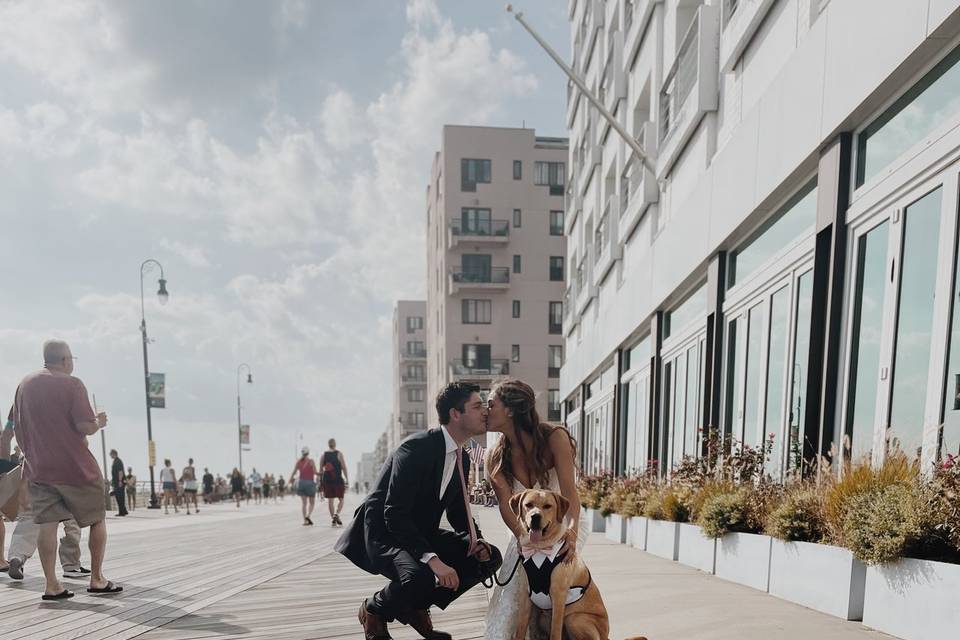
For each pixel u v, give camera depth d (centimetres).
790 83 629
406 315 7931
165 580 568
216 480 3309
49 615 417
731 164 789
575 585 307
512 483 344
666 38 1179
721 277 860
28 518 560
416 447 347
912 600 344
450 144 4322
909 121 478
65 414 466
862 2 500
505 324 4281
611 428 1711
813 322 575
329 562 696
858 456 457
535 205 4344
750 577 533
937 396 422
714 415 854
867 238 527
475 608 467
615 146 1672
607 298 1770
